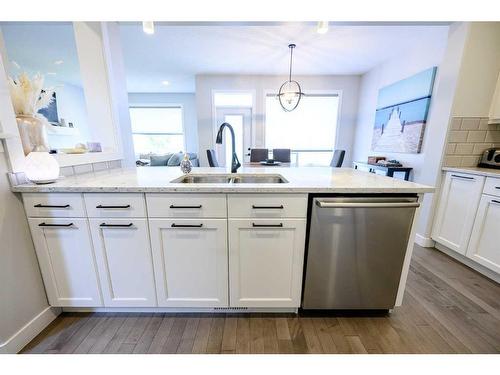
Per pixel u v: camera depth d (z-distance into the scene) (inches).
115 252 51.1
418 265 80.0
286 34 114.0
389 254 51.1
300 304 55.5
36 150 52.6
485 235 71.3
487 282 70.3
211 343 49.1
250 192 47.4
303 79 191.2
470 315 57.1
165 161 214.8
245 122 204.1
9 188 45.5
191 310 57.4
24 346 48.1
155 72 179.8
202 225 49.3
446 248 88.4
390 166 122.5
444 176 87.6
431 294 64.7
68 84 196.1
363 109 183.3
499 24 78.4
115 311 57.6
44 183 49.3
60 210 48.4
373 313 57.5
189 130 258.4
